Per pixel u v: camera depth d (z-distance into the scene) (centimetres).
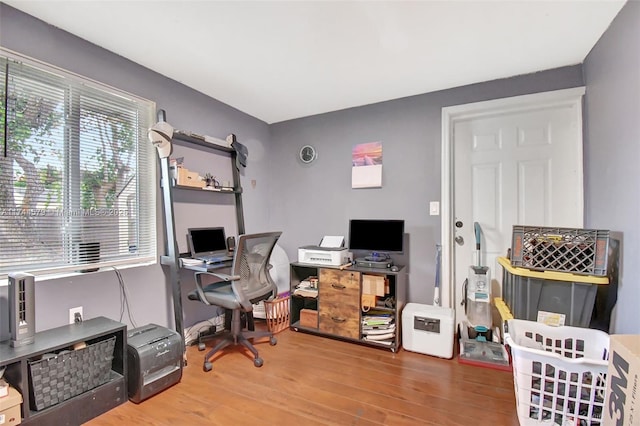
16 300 151
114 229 214
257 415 166
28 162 174
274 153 363
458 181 275
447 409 171
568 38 193
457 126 276
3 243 165
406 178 287
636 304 152
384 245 272
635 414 101
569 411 147
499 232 262
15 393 141
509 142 260
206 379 202
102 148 208
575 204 236
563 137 242
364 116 308
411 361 229
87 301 195
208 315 280
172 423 159
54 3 162
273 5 163
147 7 165
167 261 230
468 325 251
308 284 295
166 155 223
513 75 244
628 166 160
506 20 175
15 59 167
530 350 148
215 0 159
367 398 181
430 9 167
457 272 275
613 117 177
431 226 276
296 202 348
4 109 164
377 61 223
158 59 221
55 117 185
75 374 159
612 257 177
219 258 249
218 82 258
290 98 292
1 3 163
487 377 205
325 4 162
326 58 219
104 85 206
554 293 178
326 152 329
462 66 230
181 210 258
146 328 206
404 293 277
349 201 316
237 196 307
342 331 264
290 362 226
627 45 160
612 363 117
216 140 273
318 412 168
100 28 184
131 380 178
